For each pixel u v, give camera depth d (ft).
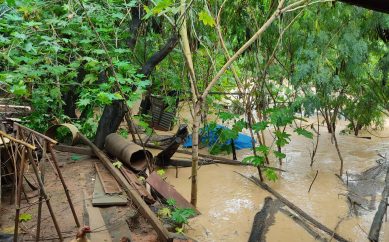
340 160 27.61
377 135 34.71
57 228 14.58
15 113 28.40
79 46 25.67
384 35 22.71
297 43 25.07
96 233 15.74
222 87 31.30
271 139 33.58
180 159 27.61
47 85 25.48
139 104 35.29
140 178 21.76
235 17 25.18
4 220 16.47
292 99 31.76
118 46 27.43
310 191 22.86
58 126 25.41
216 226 18.49
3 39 21.02
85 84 25.81
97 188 20.04
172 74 31.04
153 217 16.40
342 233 17.98
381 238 17.49
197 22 24.67
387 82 25.80
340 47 22.75
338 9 22.48
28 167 21.79
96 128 28.94
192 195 19.71
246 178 24.90
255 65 28.09
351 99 27.73
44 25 24.32
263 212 19.98
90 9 24.07
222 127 29.27
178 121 36.68
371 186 23.52
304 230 18.22
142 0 25.50
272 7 23.61
